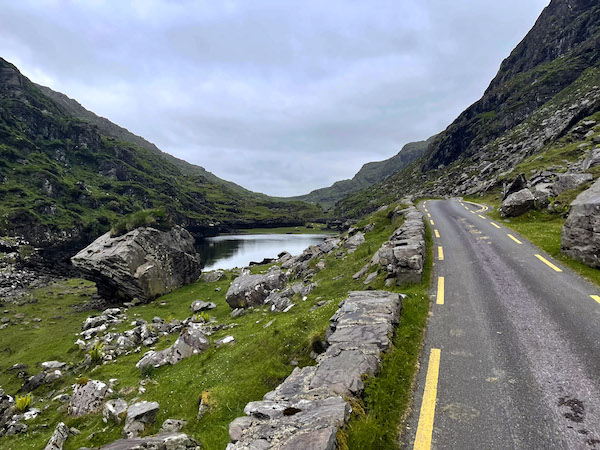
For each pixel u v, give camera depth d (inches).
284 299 1162.6
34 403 920.3
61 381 1035.9
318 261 1662.2
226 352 792.9
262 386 546.6
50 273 3304.6
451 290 652.1
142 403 617.6
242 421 296.5
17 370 1175.6
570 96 5575.8
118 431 602.5
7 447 684.1
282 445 242.7
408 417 309.4
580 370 354.3
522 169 2790.4
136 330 1354.6
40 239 4985.2
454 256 900.6
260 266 2706.7
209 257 4761.3
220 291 2034.9
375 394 333.1
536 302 549.3
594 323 456.8
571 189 1374.3
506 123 7741.1
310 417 278.1
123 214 7632.9
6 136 7524.6
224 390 569.9
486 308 547.2
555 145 3312.0
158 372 858.8
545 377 348.5
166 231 2519.7
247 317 1206.9
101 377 918.4
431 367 389.7
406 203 2103.8
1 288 2487.7
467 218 1552.7
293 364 572.7
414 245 808.9
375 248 1395.2
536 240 964.0
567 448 256.1
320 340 565.9
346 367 368.2
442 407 318.7
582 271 681.0
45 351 1337.4
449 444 272.5
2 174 6230.3
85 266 2044.8
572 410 296.7
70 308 2060.8
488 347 422.9
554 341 419.2
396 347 434.9
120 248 2089.1
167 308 1825.8
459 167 6555.1
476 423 292.8
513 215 1386.6
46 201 5949.8
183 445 397.1
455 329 485.1
